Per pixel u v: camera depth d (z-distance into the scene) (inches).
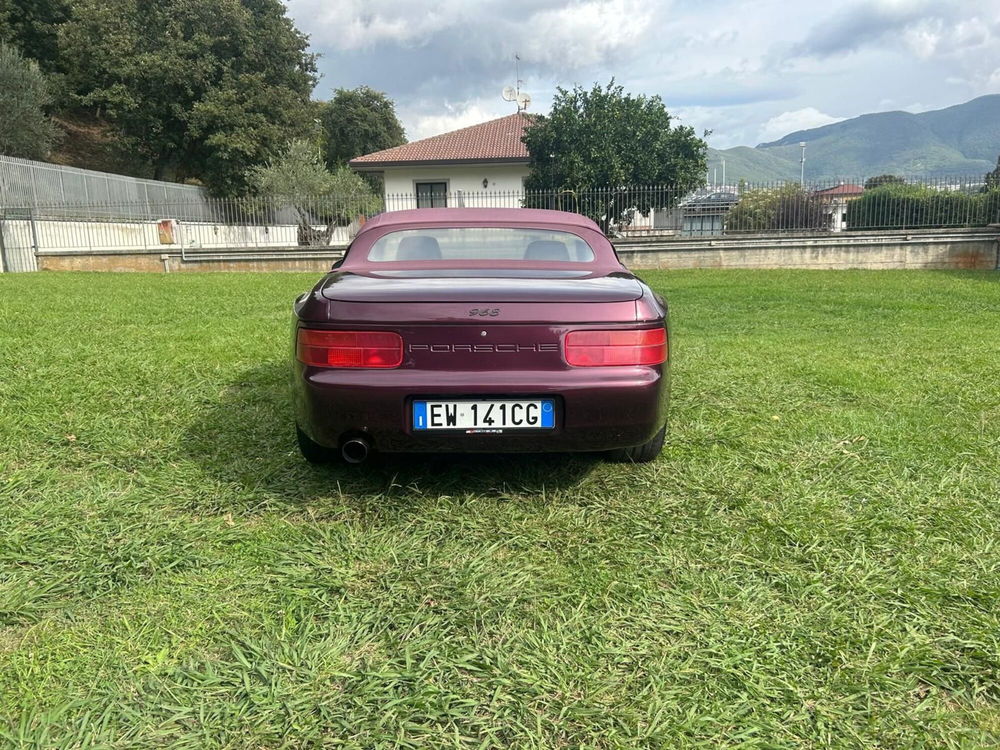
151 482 111.7
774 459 123.4
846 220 712.4
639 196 763.4
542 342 96.7
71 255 725.3
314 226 908.0
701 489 110.6
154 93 1307.8
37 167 773.9
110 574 83.0
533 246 133.0
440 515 101.3
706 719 60.3
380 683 64.4
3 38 1262.3
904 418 146.3
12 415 143.1
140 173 1454.2
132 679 64.4
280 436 134.9
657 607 77.6
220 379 178.5
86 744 56.4
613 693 63.7
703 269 671.1
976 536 93.5
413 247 132.2
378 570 85.7
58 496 105.5
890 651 69.4
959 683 65.7
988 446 128.1
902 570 84.5
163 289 448.8
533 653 69.2
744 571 85.7
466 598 79.0
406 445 97.7
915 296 397.7
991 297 384.8
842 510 102.1
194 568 85.5
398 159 1232.8
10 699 61.7
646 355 99.7
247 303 362.9
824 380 181.2
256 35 1389.0
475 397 95.9
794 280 526.6
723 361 208.1
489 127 1380.4
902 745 58.1
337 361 96.7
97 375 179.5
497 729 59.3
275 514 102.0
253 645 69.2
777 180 735.1
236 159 1304.1
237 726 59.0
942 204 684.7
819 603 77.9
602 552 90.7
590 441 99.3
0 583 80.5
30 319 280.8
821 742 58.1
